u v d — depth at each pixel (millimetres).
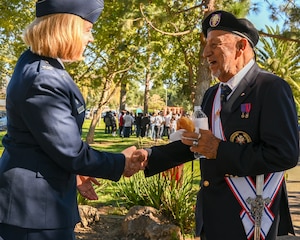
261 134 2162
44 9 1929
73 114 1921
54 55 1930
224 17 2324
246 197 2264
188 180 5223
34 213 1850
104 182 6914
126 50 16016
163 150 2582
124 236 4648
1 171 1914
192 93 15266
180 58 17484
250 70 2326
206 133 2207
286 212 2381
